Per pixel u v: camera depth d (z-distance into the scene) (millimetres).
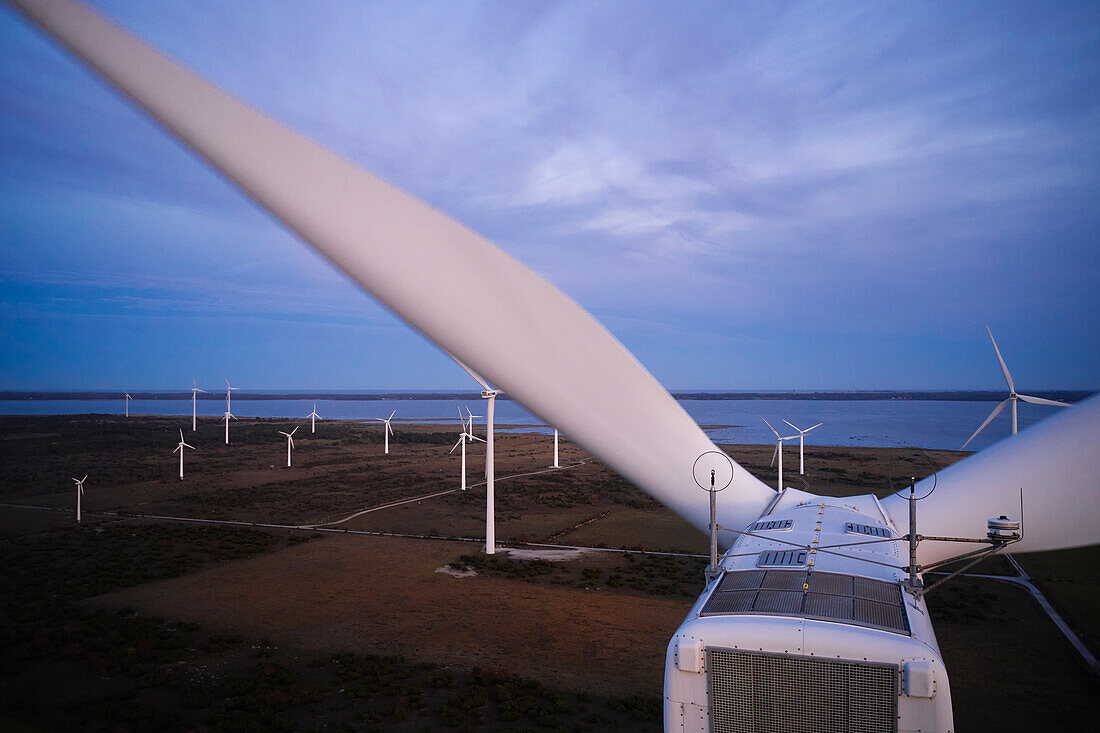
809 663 4324
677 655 4555
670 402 4078
